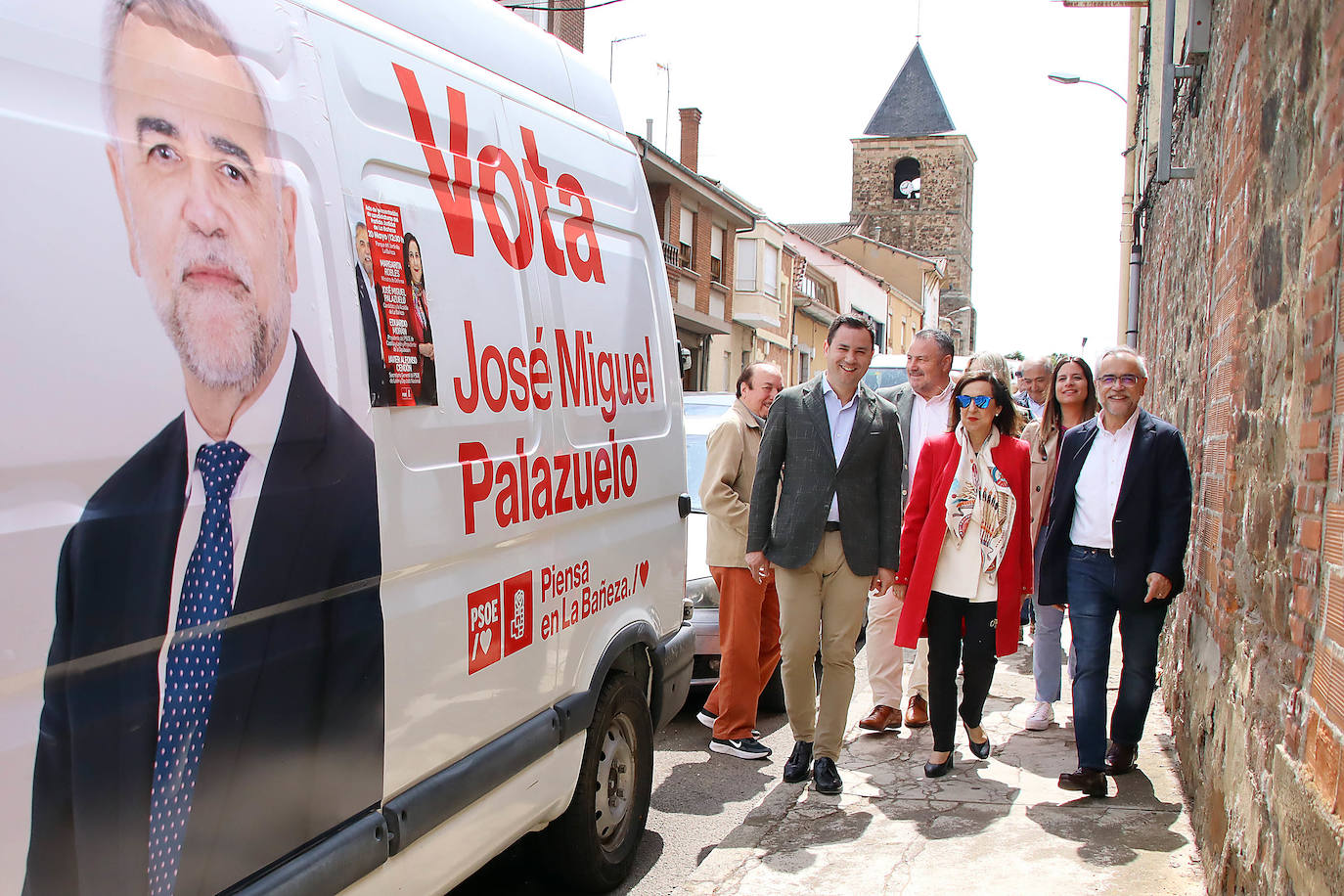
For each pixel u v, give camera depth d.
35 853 1.68
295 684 2.24
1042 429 6.20
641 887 4.05
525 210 3.29
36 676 1.67
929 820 4.52
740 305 34.47
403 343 2.62
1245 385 3.91
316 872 2.29
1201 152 6.16
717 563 5.60
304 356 2.28
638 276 4.15
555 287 3.44
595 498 3.66
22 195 1.68
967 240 75.75
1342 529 2.44
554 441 3.36
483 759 2.97
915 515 5.09
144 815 1.88
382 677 2.53
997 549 5.00
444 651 2.79
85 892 1.76
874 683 5.87
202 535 1.99
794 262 40.09
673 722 6.36
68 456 1.72
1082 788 4.79
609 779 4.01
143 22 1.95
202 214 2.03
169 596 1.92
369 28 2.69
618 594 3.89
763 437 5.09
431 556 2.70
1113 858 4.11
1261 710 3.20
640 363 4.10
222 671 2.04
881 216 72.56
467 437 2.87
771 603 6.01
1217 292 5.04
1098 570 4.84
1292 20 3.31
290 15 2.38
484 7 3.35
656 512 4.29
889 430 4.90
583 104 3.89
